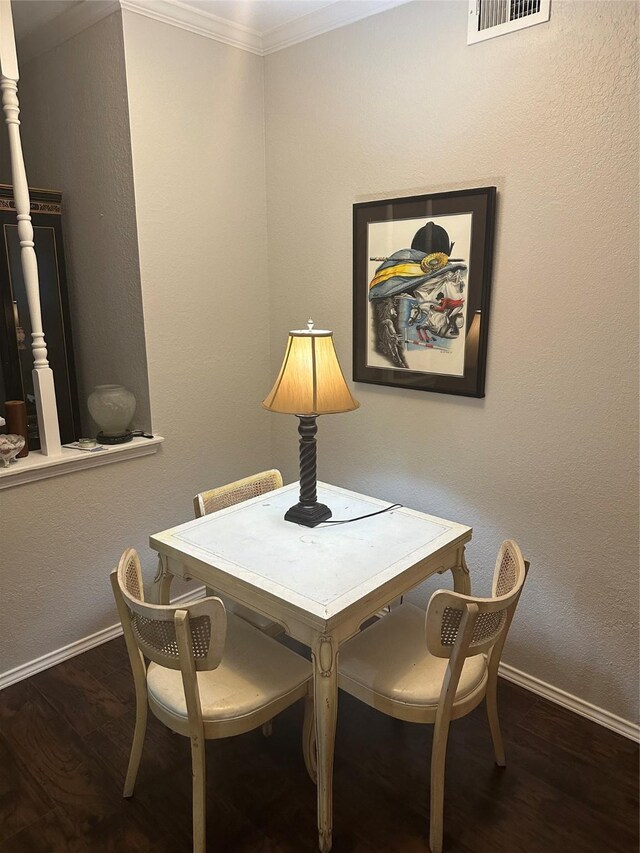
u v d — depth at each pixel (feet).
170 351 8.56
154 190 8.00
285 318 9.58
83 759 6.38
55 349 8.92
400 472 8.39
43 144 9.04
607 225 6.00
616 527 6.46
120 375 8.75
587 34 5.84
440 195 7.16
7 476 7.04
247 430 9.86
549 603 7.13
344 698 7.36
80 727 6.83
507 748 6.51
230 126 8.75
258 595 5.27
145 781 6.11
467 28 6.66
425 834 5.51
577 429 6.57
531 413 6.90
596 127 5.92
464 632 4.76
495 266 6.90
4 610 7.36
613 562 6.55
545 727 6.83
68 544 7.84
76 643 8.15
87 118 8.18
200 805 5.11
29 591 7.55
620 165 5.84
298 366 6.07
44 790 5.99
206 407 9.18
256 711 5.21
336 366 6.17
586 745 6.57
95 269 8.68
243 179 9.07
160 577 6.36
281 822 5.65
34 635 7.70
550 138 6.24
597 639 6.81
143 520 8.64
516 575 5.31
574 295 6.34
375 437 8.59
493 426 7.27
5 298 8.29
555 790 5.97
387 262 7.86
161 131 7.95
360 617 5.15
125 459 8.24
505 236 6.77
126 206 7.94
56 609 7.86
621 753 6.46
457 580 6.51
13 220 8.27
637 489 6.24
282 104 8.84
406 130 7.44
